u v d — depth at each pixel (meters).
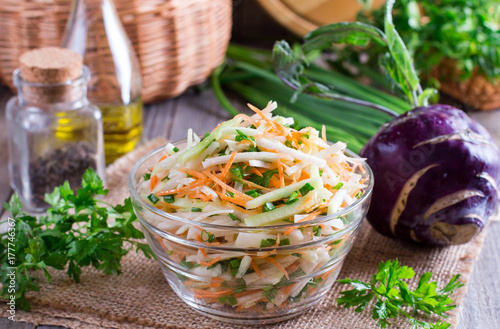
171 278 0.56
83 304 0.57
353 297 0.56
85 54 0.72
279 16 0.97
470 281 0.60
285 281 0.54
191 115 0.83
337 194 0.54
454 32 0.81
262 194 0.53
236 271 0.53
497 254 0.63
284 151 0.54
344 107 0.78
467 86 0.83
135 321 0.56
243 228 0.51
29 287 0.56
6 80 0.79
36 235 0.59
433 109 0.61
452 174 0.59
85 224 0.64
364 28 0.65
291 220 0.53
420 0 0.86
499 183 0.61
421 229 0.61
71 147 0.68
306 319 0.56
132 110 0.73
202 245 0.52
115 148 0.74
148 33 0.76
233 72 0.89
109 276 0.60
